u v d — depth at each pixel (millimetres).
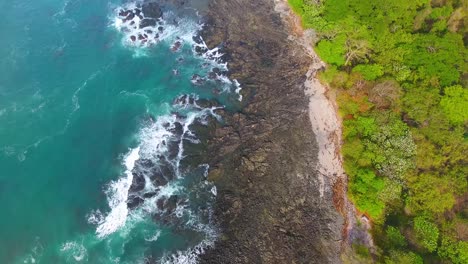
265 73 87312
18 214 65938
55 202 67562
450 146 69938
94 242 63844
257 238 65750
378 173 70062
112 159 73312
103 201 68062
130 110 80688
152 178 70875
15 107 78250
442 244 61844
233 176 72312
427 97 74375
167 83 85750
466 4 84875
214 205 68812
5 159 71188
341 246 65938
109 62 88250
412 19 87875
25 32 91625
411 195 67125
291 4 97062
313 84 84750
